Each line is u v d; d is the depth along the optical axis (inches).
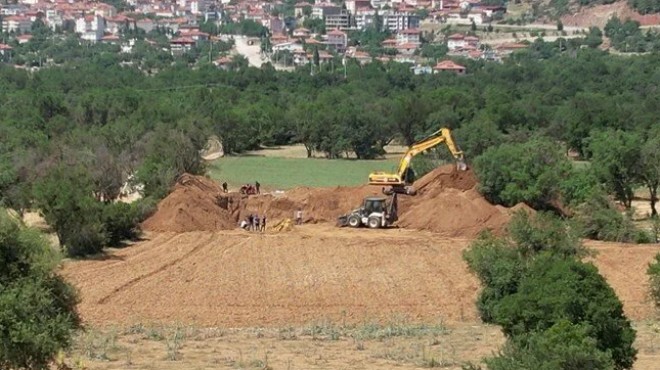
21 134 6008.9
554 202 4475.9
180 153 5300.2
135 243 3900.1
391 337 2630.4
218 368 2247.8
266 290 3193.9
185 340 2566.4
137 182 4849.9
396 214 4485.7
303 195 4847.4
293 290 3201.3
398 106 7593.5
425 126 7529.5
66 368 2042.3
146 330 2674.7
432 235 4131.4
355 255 3705.7
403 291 3196.4
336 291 3193.9
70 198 3636.8
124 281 3245.6
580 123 6973.4
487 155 4623.5
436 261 3617.1
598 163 4677.7
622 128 6909.5
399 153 7677.2
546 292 2046.0
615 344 2025.1
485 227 4069.9
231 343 2539.4
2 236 1879.9
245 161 7091.5
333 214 4645.7
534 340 1875.0
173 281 3272.6
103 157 4980.3
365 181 6122.1
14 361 1806.1
